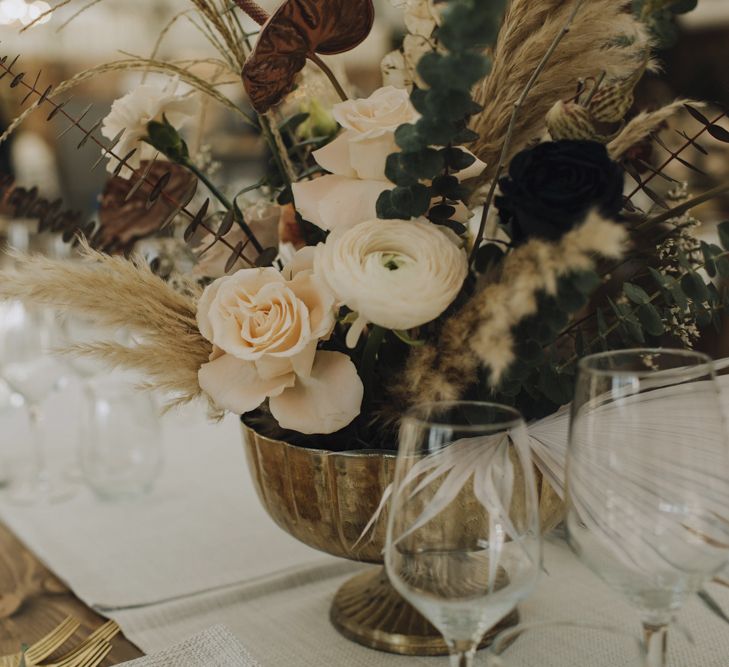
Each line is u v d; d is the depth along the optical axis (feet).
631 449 1.59
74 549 3.06
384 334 2.16
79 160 10.30
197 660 2.12
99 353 2.24
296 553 3.01
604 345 2.23
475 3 1.64
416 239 1.94
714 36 7.50
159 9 10.19
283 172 2.54
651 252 2.35
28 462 4.01
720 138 2.33
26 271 2.24
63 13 9.76
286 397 2.12
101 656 2.35
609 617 2.42
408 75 2.52
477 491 1.61
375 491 2.10
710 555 1.58
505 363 1.75
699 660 2.20
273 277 2.13
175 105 2.48
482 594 1.63
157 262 2.94
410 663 2.25
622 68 2.20
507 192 1.80
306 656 2.32
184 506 3.44
